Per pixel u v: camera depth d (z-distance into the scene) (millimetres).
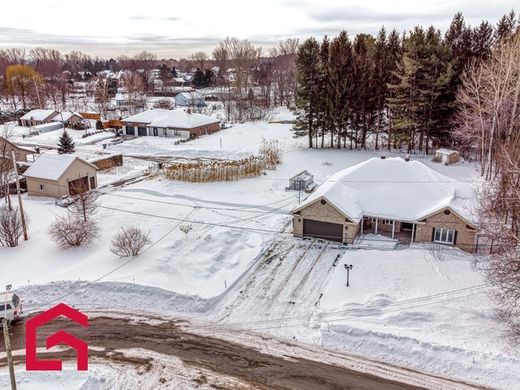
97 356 21297
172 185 45656
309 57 56562
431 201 33344
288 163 53406
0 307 23516
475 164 50875
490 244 30938
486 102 47094
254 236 34156
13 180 46562
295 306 25359
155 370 20359
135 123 73938
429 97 53844
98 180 48719
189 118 73375
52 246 32062
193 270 28984
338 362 20781
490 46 59500
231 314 24828
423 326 22750
